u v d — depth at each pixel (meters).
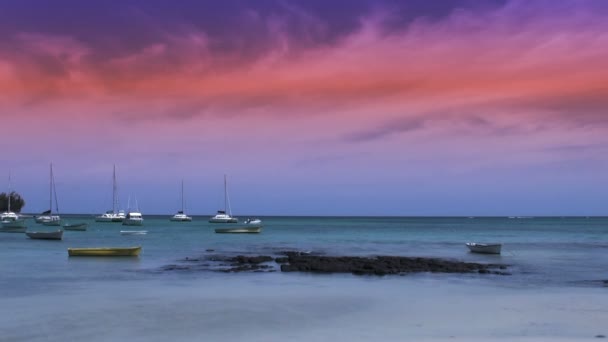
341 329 18.62
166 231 104.25
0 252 53.00
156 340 17.28
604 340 16.66
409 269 37.41
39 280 32.06
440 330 18.36
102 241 72.19
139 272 36.47
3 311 21.84
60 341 17.25
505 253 56.22
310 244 70.25
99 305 23.20
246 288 28.73
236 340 17.16
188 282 31.25
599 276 35.44
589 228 144.88
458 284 30.88
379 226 159.88
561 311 22.02
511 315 21.14
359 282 31.58
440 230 126.88
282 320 20.22
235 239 80.06
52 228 108.56
